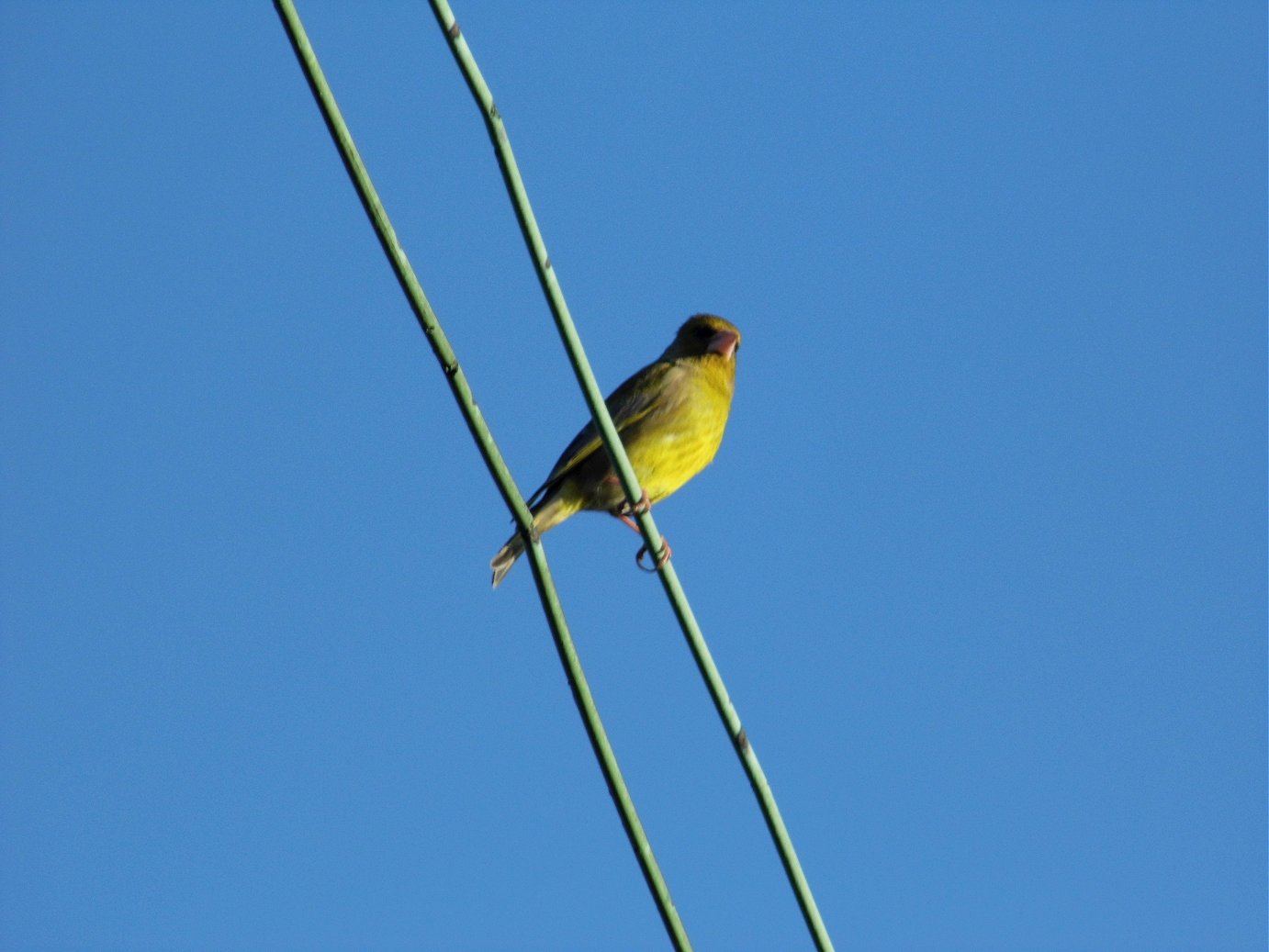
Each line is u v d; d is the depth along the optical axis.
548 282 9.23
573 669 9.81
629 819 9.80
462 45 8.35
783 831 10.03
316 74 8.30
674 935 9.79
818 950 10.06
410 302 8.95
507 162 8.73
